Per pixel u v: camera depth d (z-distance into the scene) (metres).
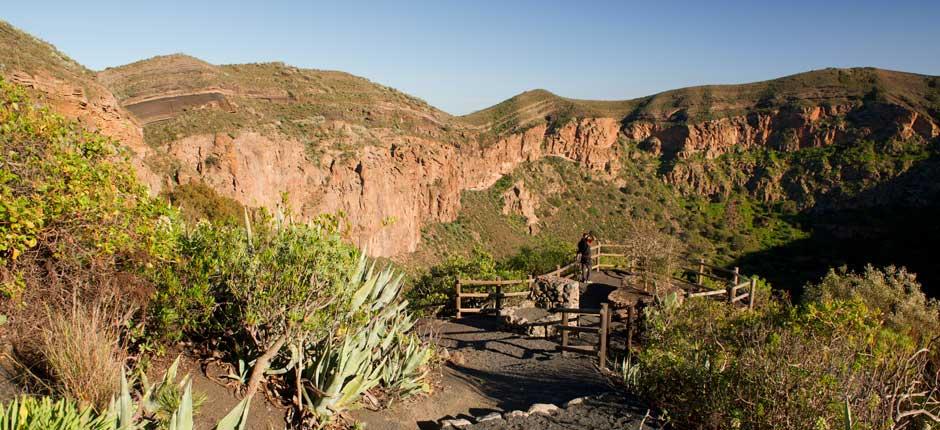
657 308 9.44
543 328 10.31
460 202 85.62
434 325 11.13
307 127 62.25
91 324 4.05
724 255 72.06
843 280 13.15
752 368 5.21
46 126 4.13
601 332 8.40
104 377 3.72
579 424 5.60
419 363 6.26
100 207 4.22
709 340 7.16
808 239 76.75
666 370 6.10
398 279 6.58
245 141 51.28
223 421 3.67
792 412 4.61
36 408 2.79
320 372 5.02
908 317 10.38
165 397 3.82
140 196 4.64
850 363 5.07
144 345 4.64
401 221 70.12
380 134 70.31
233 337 5.37
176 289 4.79
